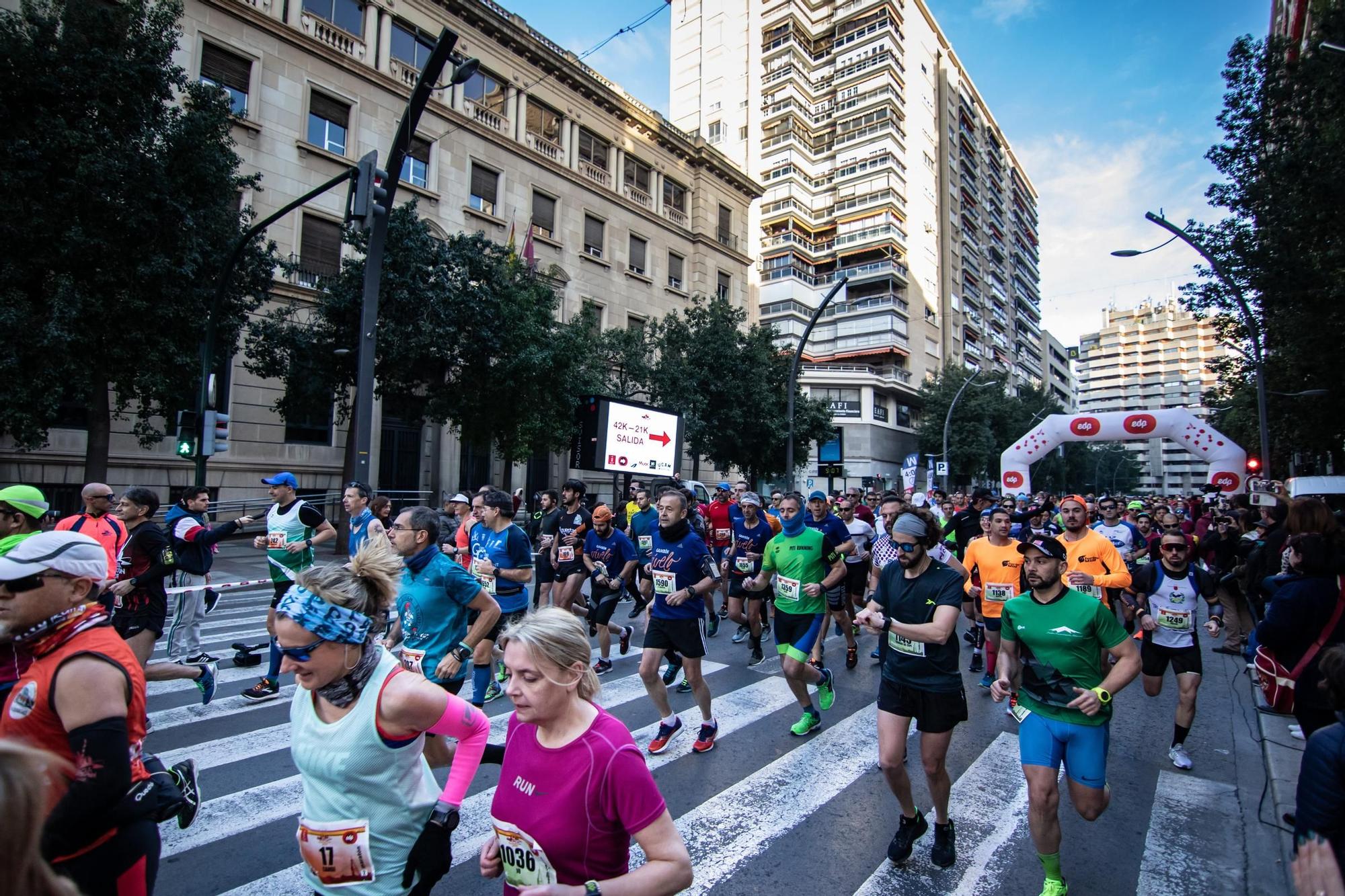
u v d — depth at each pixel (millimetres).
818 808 4082
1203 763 5031
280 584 5848
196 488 6371
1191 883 3396
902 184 56250
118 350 11992
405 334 15844
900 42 56625
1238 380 18766
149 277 12156
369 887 1912
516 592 5977
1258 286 13445
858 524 9094
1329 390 15180
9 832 1031
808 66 58969
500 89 25562
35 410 11438
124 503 4809
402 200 22062
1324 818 1795
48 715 1809
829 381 49719
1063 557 3273
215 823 3641
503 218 24922
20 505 3746
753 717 5703
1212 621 5016
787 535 5309
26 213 11359
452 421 18297
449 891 3146
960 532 8930
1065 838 3846
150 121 12703
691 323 26875
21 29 12195
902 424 55000
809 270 58125
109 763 1736
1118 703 6559
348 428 18797
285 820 3695
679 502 4855
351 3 21500
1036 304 99750
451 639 3893
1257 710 6199
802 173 57406
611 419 19219
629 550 7066
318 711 1981
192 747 4668
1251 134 13344
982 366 69562
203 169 13031
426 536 3875
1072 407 119500
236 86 18734
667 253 32125
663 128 31531
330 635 1843
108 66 12078
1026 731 3297
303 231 19891
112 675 1848
